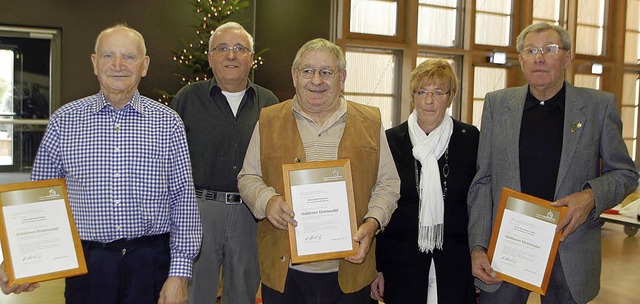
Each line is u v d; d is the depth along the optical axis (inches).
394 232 94.6
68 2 211.6
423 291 91.7
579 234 84.4
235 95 113.3
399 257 93.5
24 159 216.2
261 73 232.1
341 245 77.5
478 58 273.3
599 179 81.9
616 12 307.4
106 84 73.3
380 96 257.9
